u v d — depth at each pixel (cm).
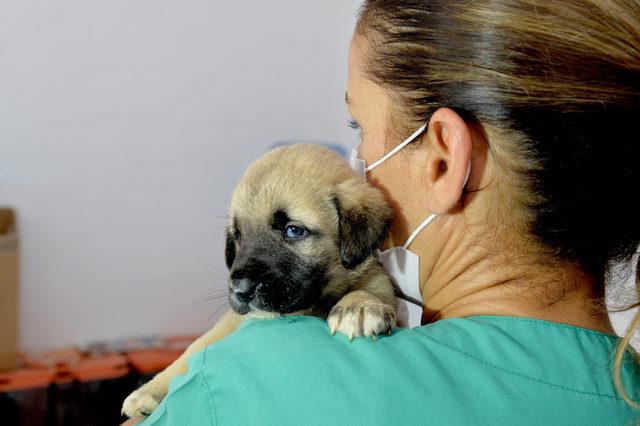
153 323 554
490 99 119
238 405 111
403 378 107
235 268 200
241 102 565
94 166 524
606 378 113
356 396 105
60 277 523
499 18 119
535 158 118
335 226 199
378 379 107
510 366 111
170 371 203
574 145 116
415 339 114
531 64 117
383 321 146
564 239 120
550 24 117
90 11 509
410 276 151
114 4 514
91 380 430
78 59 510
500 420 105
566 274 124
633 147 117
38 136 507
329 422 104
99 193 527
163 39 532
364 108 148
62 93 509
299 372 110
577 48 116
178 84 541
